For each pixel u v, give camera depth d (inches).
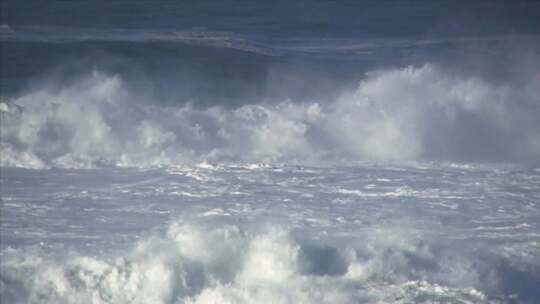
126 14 5753.0
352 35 5462.6
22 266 2046.0
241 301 1966.0
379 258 2086.6
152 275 2009.1
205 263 2058.3
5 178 2834.6
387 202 2608.3
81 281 1993.1
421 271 2055.9
